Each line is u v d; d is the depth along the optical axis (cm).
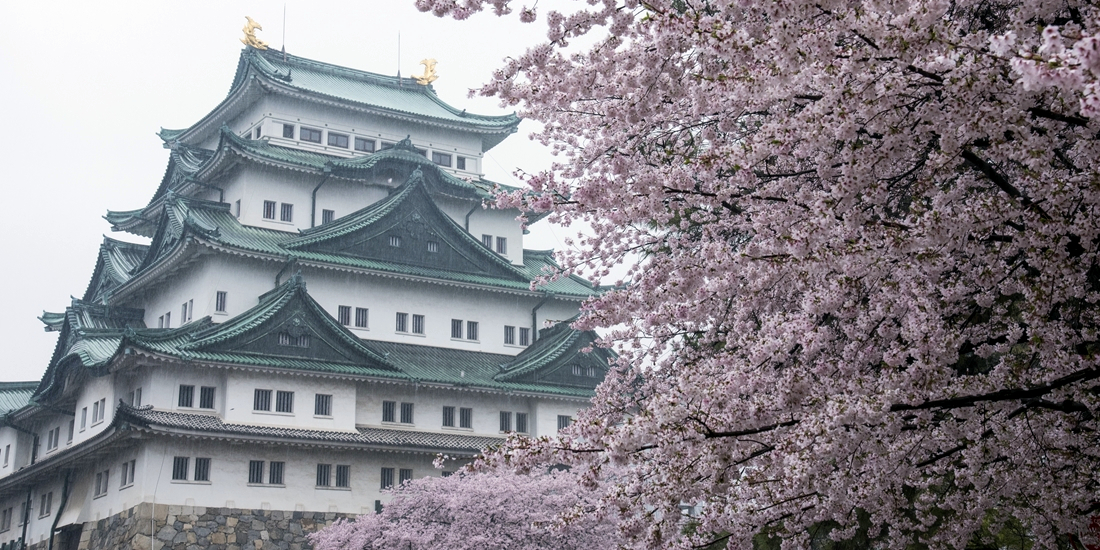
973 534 1209
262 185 5412
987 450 965
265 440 4325
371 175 5638
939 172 926
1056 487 984
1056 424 973
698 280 959
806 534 1045
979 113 774
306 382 4638
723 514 940
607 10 1005
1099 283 1005
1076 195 829
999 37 595
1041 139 801
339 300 5209
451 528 3669
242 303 4966
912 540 1143
